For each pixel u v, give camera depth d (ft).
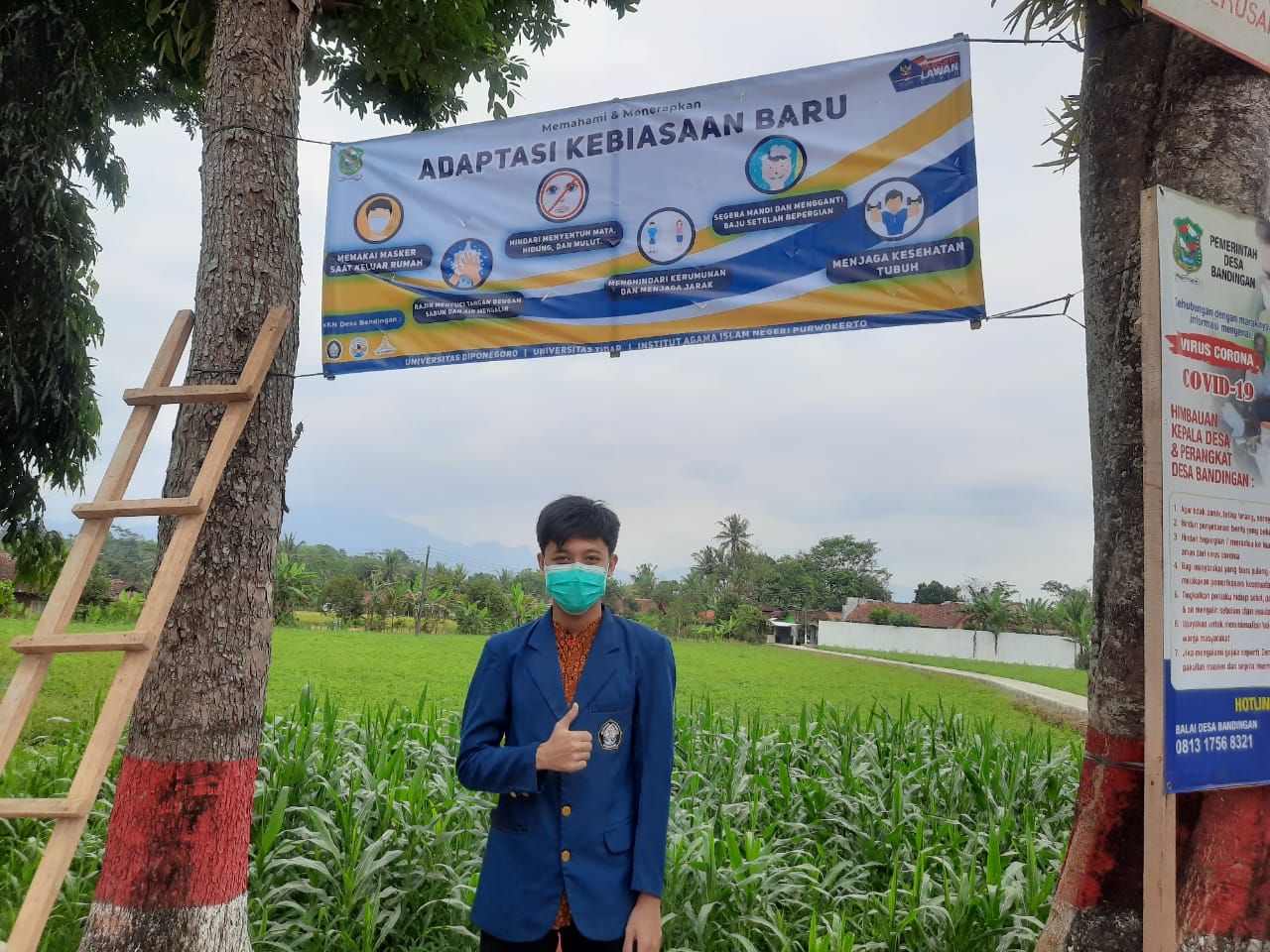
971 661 128.36
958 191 13.85
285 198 11.44
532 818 7.32
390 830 13.92
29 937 7.36
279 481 11.02
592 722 7.46
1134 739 9.02
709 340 14.85
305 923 12.13
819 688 70.69
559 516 7.79
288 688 54.80
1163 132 9.51
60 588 9.19
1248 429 8.36
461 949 12.49
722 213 14.93
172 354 10.93
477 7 16.89
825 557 301.43
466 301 16.06
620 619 8.05
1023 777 20.29
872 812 17.25
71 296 22.74
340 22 16.90
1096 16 10.15
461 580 182.39
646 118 15.43
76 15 21.30
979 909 13.12
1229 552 8.16
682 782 19.44
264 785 15.62
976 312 13.64
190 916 9.64
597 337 15.43
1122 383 9.57
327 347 16.51
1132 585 9.26
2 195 20.83
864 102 14.35
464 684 59.62
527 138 15.98
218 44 11.49
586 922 6.95
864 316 14.12
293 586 142.00
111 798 16.83
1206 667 7.92
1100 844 9.06
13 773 16.70
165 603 9.00
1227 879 8.46
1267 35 8.98
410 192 16.44
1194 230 8.27
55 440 23.57
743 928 13.05
